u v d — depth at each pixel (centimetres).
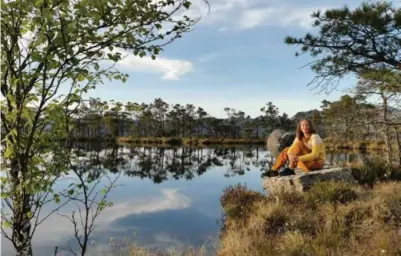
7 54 214
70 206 1022
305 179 767
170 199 1241
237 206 798
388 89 1206
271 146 1261
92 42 240
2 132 231
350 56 956
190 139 6925
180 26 269
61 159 244
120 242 723
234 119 8212
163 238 753
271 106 7738
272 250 493
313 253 459
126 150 4300
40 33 220
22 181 225
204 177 1875
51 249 684
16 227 235
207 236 752
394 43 885
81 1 228
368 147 3538
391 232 471
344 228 532
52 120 239
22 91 229
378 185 766
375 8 869
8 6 212
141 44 259
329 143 1638
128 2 243
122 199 1230
